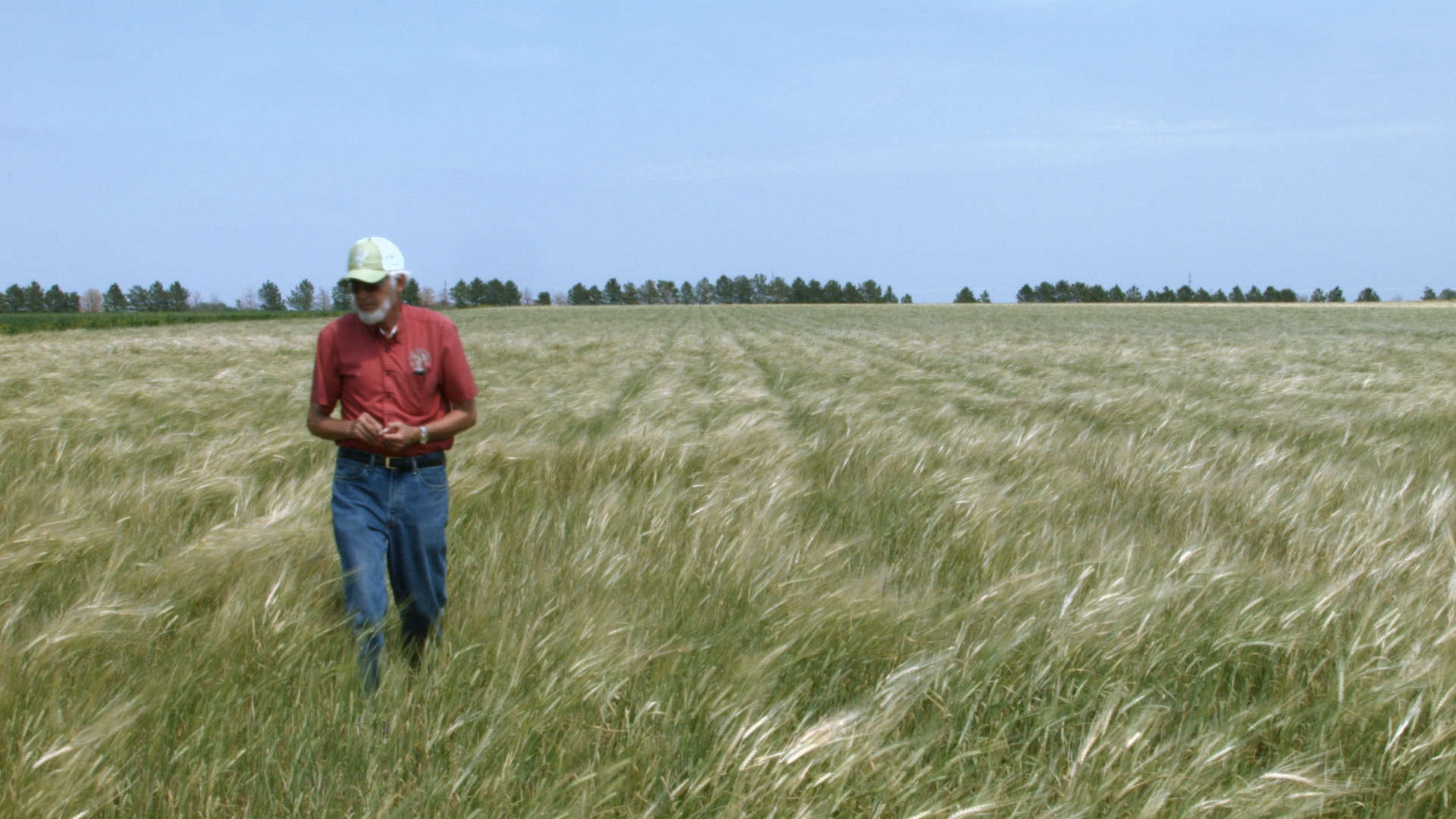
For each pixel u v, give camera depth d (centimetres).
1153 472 511
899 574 343
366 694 236
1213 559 333
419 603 294
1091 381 1245
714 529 359
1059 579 302
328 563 327
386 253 273
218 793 198
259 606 266
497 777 197
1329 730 225
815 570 313
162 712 216
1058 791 204
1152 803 189
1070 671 247
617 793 198
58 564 313
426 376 282
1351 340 2705
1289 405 895
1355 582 323
